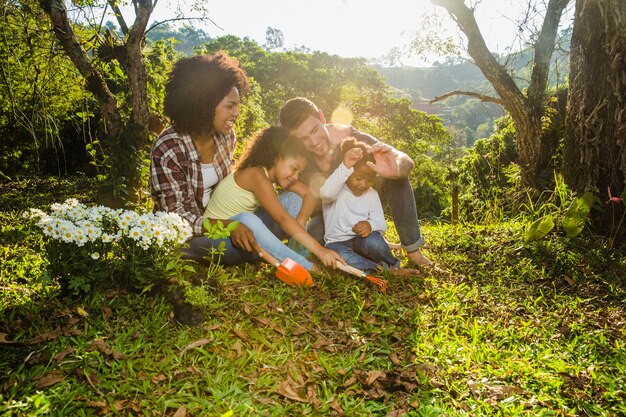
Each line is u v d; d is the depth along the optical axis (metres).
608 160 5.62
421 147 43.19
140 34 6.89
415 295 4.16
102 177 6.77
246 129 14.08
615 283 4.62
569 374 3.12
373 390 2.82
